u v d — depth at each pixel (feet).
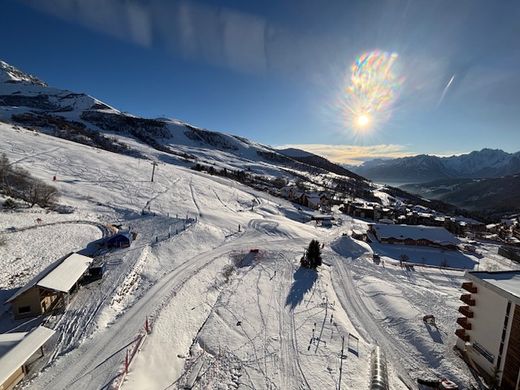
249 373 77.10
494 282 83.92
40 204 171.32
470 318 88.53
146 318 92.02
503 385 76.59
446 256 208.33
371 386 73.20
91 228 156.66
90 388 65.46
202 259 142.92
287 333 95.14
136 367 73.31
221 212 226.58
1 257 112.37
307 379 76.33
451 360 87.61
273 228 210.59
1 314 87.56
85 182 227.20
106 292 102.73
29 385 65.16
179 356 82.53
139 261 127.24
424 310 115.24
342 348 89.76
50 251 125.08
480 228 410.31
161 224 176.76
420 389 77.30
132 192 228.43
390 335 99.86
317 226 255.91
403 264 174.70
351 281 143.23
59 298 96.99
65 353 75.10
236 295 116.78
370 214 337.52
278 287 127.34
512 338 75.31
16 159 236.02
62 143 316.40
